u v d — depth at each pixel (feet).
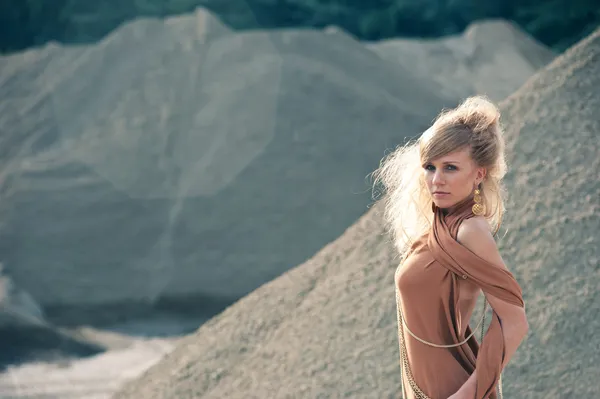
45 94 62.13
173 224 49.03
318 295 11.86
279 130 53.16
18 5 99.81
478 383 5.51
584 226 10.07
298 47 60.85
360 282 11.46
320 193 50.03
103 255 48.16
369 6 106.52
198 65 59.72
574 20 103.50
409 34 106.63
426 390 5.96
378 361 10.11
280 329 11.84
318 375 10.28
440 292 5.71
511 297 5.49
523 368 9.12
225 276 46.80
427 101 61.41
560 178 10.68
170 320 44.42
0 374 30.96
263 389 10.62
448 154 5.57
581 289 9.55
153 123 55.77
